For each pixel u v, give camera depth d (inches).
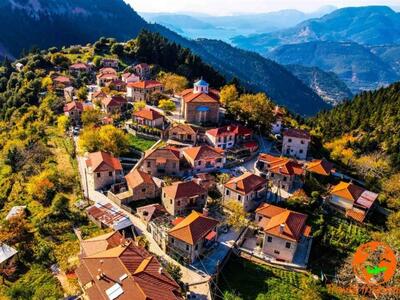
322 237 3024.1
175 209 3157.0
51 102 5639.8
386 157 4997.5
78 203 3250.5
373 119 6205.7
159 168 3816.4
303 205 3405.5
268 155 4247.0
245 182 3336.6
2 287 2406.5
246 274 2610.7
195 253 2662.4
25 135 4842.5
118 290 1993.1
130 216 3169.3
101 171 3526.1
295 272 2667.3
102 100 5472.4
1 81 7504.9
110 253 2261.3
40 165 4033.0
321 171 4104.3
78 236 2842.0
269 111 5118.1
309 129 6245.1
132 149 4261.8
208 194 3538.4
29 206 3348.9
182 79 6437.0
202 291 2380.7
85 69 7283.5
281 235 2746.1
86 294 2090.3
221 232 3026.6
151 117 4687.5
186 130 4493.1
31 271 2522.1
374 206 3777.1
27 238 2822.3
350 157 4972.9
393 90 7352.4
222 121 5068.9
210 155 3966.5
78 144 4379.9
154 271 2149.4
